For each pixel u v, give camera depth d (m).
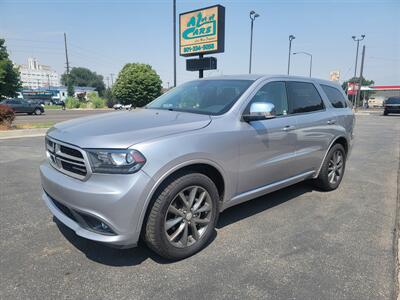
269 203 4.57
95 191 2.54
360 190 5.31
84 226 2.73
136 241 2.70
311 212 4.26
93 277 2.72
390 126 17.72
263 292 2.55
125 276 2.74
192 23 19.20
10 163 6.91
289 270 2.87
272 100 3.95
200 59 18.80
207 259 3.04
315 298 2.49
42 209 4.22
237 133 3.33
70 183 2.71
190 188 2.96
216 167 3.13
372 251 3.23
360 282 2.70
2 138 10.88
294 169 4.28
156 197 2.74
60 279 2.69
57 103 58.12
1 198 4.63
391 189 5.40
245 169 3.48
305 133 4.30
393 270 2.89
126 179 2.55
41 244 3.27
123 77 44.72
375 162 7.72
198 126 3.09
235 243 3.35
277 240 3.44
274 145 3.81
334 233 3.63
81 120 3.39
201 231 3.15
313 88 4.78
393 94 65.00
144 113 3.66
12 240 3.35
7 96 36.97
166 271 2.83
